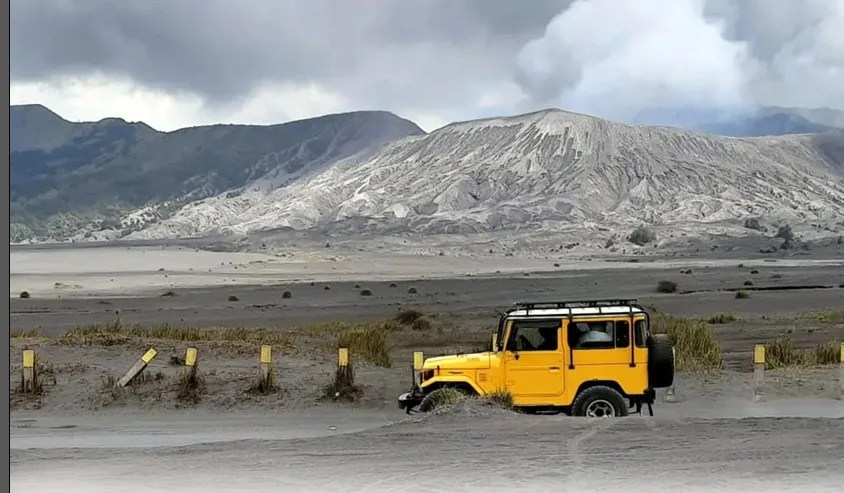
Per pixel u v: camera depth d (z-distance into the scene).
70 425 18.22
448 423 15.00
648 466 11.52
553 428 14.35
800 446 12.58
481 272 138.88
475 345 32.84
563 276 118.31
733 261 163.88
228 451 13.54
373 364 26.34
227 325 50.03
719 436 13.45
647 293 80.12
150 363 24.41
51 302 76.62
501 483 10.80
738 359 26.83
